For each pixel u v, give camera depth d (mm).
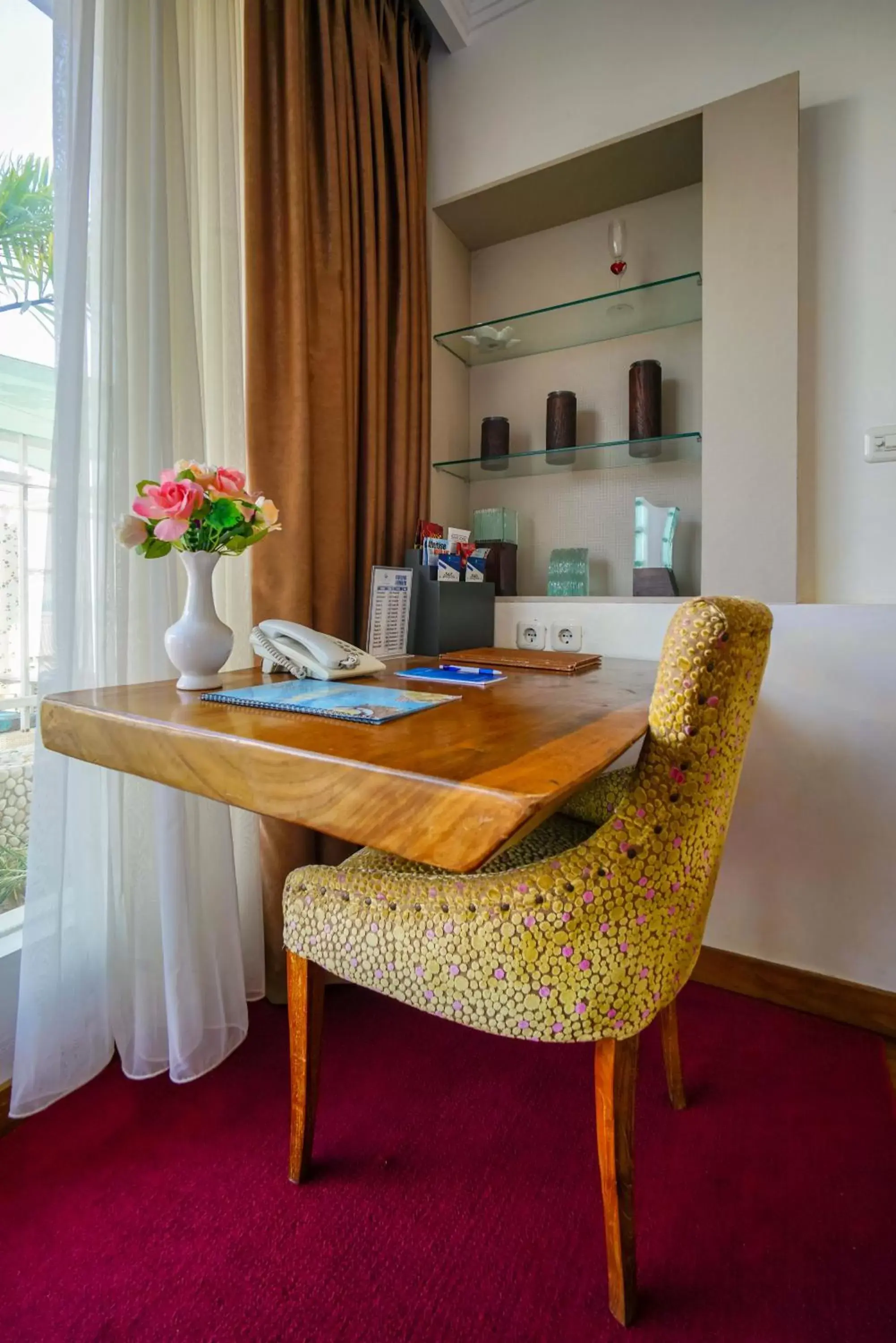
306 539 1360
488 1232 901
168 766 744
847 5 1405
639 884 701
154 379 1108
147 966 1193
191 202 1223
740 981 1488
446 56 1917
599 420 1879
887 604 1353
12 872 1188
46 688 1016
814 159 1436
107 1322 784
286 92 1342
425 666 1324
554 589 1833
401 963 790
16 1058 1044
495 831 504
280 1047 1296
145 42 1095
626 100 1651
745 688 718
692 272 1649
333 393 1452
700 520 1744
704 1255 874
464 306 2014
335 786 597
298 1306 804
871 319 1395
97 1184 973
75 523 1029
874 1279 843
